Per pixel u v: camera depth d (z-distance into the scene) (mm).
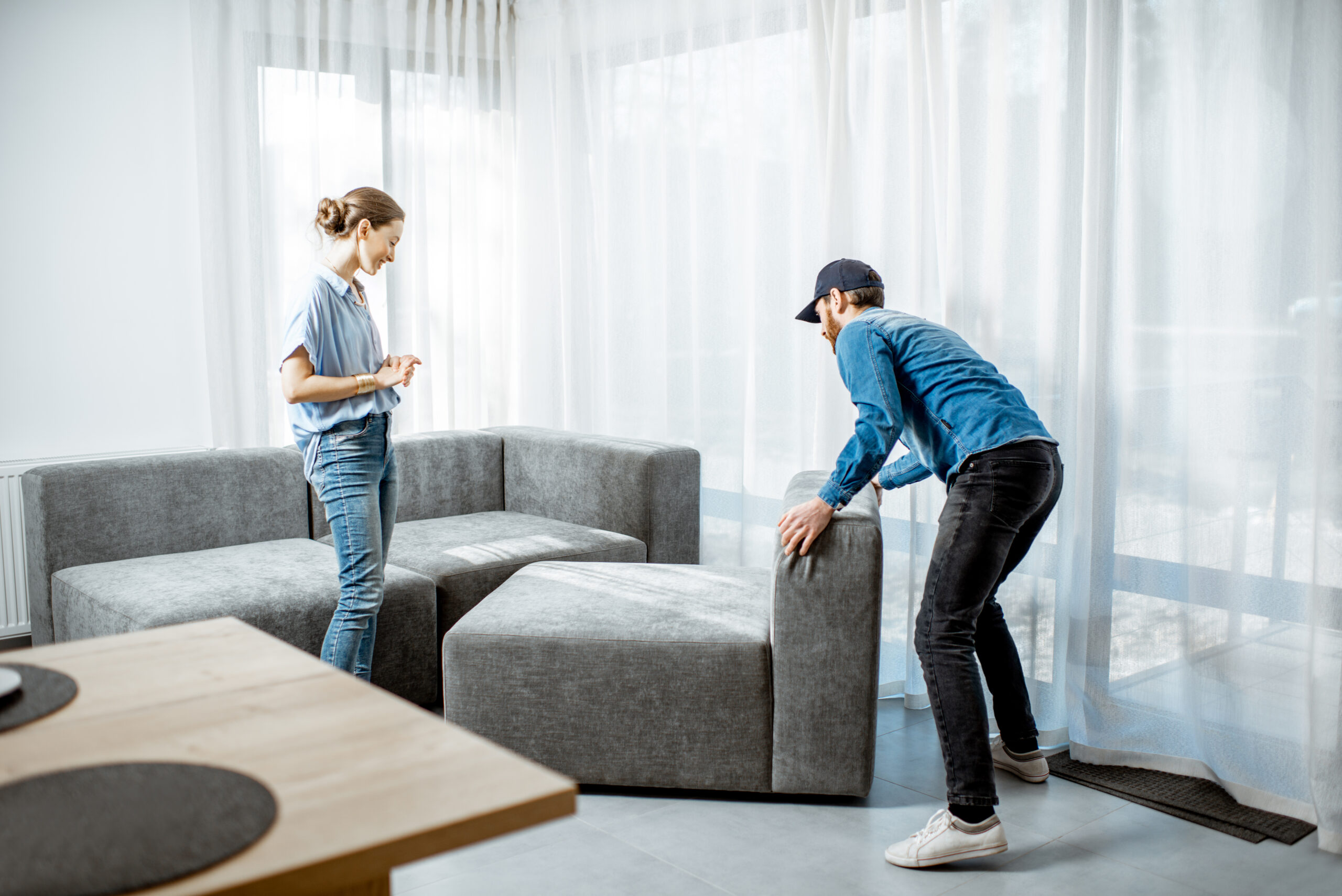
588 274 4586
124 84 3939
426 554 3373
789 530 2416
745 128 3855
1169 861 2273
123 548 3232
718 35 3969
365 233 2721
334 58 4250
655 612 2666
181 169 4102
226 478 3436
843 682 2455
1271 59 2441
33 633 3201
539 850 2295
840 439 3572
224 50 4023
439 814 861
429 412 4574
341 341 2711
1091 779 2707
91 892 740
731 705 2500
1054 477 2320
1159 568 2734
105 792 896
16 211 3740
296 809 866
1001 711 2717
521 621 2600
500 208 4750
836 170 3449
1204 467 2613
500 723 2574
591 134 4461
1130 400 2736
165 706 1101
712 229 4043
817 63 3529
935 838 2230
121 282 3996
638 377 4430
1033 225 2932
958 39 3027
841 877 2191
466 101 4605
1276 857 2297
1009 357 2967
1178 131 2641
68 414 3914
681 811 2494
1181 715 2740
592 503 3861
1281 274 2467
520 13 4684
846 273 2570
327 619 2885
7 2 3664
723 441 4094
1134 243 2705
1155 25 2650
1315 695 2344
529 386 4809
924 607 2332
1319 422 2338
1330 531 2320
